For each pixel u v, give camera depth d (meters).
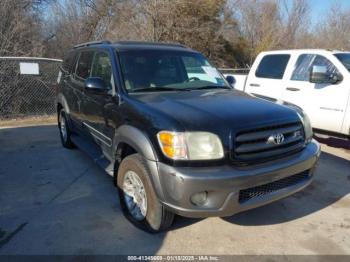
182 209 2.96
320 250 3.30
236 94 4.06
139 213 3.64
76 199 4.33
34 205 4.16
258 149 3.12
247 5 29.34
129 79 4.03
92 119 4.72
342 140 6.74
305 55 6.99
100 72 4.55
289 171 3.29
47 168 5.45
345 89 6.12
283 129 3.33
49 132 7.99
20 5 11.83
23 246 3.32
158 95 3.81
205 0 21.42
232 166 3.01
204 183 2.88
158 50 4.54
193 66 4.62
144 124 3.27
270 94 7.51
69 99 5.80
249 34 29.77
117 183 3.88
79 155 6.12
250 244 3.38
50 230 3.60
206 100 3.61
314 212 4.04
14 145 6.83
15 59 9.09
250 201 3.11
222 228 3.65
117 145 3.80
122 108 3.71
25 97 9.76
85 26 17.28
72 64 5.86
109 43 4.74
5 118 9.51
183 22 19.66
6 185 4.77
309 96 6.69
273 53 7.71
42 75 9.80
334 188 4.73
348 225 3.75
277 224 3.76
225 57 26.61
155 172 3.10
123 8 18.17
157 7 17.88
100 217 3.87
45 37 14.73
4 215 3.91
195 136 2.95
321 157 6.14
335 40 30.05
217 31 24.42
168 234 3.52
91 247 3.31
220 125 3.01
